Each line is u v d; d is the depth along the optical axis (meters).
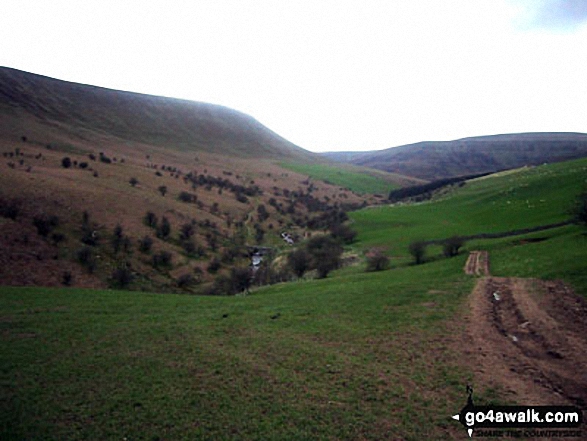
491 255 37.75
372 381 14.68
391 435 11.25
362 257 58.69
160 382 15.13
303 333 20.91
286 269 59.84
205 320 24.16
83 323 22.88
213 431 11.72
